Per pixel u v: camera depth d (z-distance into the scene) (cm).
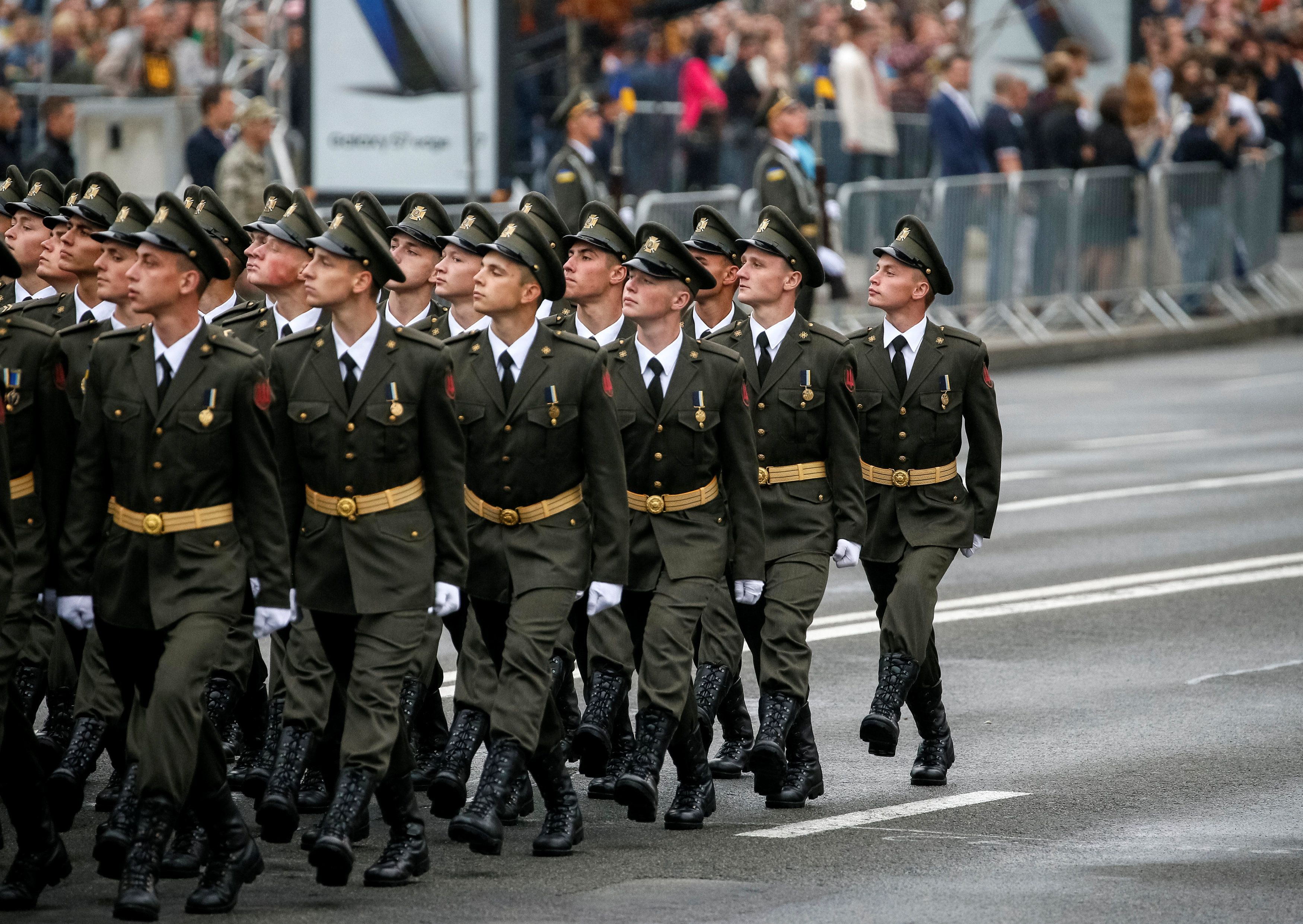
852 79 7494
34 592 2212
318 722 2311
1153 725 2959
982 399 2686
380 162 6188
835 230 6681
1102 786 2634
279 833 2255
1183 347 7731
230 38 7025
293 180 6284
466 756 2364
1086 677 3259
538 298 2350
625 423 2459
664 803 2589
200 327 2133
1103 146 7462
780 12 8750
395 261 2233
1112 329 7506
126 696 2245
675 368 2467
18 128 6531
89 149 6122
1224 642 3500
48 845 2106
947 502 2673
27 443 2264
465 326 2728
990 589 3928
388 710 2153
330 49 6131
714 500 2486
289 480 2230
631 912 2084
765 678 2506
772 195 5119
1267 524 4581
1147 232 7675
